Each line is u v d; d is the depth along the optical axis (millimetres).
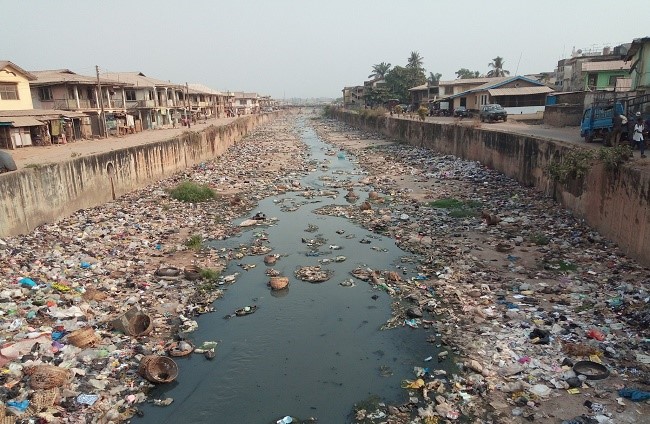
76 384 9109
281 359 10891
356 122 84125
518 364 9789
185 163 37000
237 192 29422
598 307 11602
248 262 17125
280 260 17281
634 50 27766
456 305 12820
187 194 26500
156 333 11852
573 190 18891
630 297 11727
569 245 16109
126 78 62938
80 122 42531
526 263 15180
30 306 11609
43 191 18766
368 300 13797
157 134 49688
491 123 42438
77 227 19125
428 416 8594
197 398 9492
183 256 17359
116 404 8961
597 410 8203
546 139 23188
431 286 14211
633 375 9023
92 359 10047
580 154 18203
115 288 13797
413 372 10156
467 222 20250
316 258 17406
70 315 11547
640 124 19266
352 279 15367
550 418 8164
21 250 15242
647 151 18938
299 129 91875
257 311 13312
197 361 10844
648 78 26656
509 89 50750
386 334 11805
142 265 16109
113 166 25281
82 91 45219
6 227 16406
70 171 20969
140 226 20500
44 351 9828
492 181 27594
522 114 48344
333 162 43125
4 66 35719
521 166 25812
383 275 15367
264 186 31344
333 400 9391
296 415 8969
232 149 53344
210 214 23734
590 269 14000
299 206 25688
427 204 24219
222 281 15344
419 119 53438
